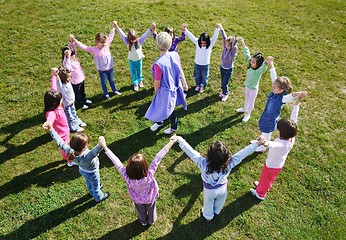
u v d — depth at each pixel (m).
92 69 8.45
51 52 8.90
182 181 5.86
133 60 7.46
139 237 5.02
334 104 7.73
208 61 7.34
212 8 11.55
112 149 6.41
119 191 5.66
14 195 5.53
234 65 8.73
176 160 6.24
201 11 11.24
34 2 11.17
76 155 4.71
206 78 7.66
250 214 5.38
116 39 9.47
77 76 6.78
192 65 8.69
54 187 5.68
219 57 9.05
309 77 8.55
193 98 7.73
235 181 5.90
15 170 5.95
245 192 5.71
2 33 9.53
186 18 10.75
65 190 5.64
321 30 10.64
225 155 4.39
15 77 8.05
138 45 7.32
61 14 10.55
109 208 5.40
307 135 6.88
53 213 5.29
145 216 4.95
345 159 6.39
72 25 10.02
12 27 9.81
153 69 5.75
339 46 9.88
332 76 8.63
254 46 9.65
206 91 7.94
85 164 4.73
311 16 11.43
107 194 5.54
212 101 7.66
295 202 5.59
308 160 6.34
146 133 6.79
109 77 7.35
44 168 6.00
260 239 5.06
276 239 5.06
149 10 11.03
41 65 8.45
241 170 6.09
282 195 5.69
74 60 6.77
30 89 7.75
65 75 6.05
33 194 5.56
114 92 7.71
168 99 5.95
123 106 7.43
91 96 7.66
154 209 4.95
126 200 5.53
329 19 11.28
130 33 7.07
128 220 5.25
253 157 6.35
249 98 6.81
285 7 11.97
